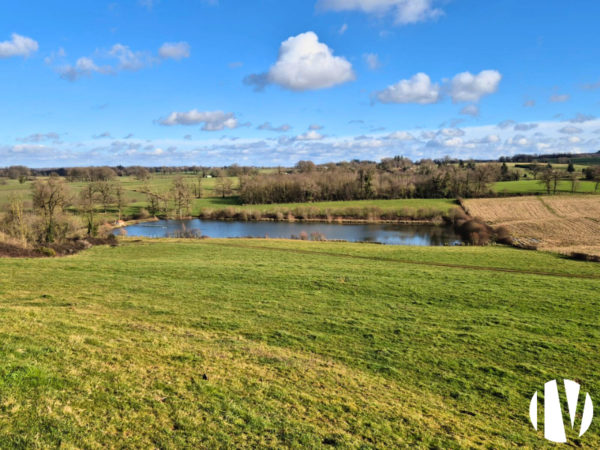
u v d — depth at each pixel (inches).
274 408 396.8
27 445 279.1
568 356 613.6
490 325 751.1
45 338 496.1
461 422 426.0
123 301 797.9
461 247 2001.7
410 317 784.9
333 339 655.8
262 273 1157.7
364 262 1493.6
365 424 392.8
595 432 429.1
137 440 311.6
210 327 672.4
